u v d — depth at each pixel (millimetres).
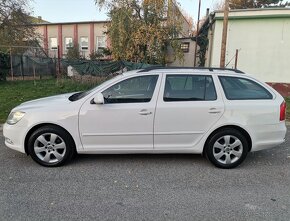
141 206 3420
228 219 3166
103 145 4547
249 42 13820
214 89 4605
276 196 3715
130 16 17703
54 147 4531
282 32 13305
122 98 4516
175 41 18281
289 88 13633
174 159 4992
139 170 4496
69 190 3793
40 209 3318
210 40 15688
